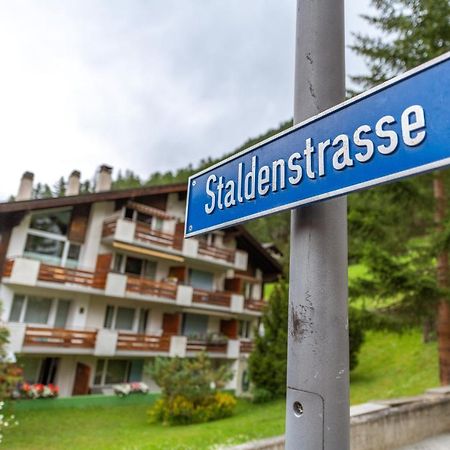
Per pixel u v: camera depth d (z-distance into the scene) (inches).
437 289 321.7
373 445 167.0
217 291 767.1
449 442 186.5
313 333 53.7
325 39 64.9
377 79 373.7
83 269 593.6
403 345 671.1
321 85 62.7
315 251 56.6
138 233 629.0
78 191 679.7
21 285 526.0
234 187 68.2
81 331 550.0
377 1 365.7
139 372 642.8
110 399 555.8
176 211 738.2
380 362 626.8
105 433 394.9
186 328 738.2
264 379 565.9
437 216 357.1
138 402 580.1
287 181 58.4
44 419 447.8
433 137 42.8
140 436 369.1
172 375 477.7
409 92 46.3
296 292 57.3
